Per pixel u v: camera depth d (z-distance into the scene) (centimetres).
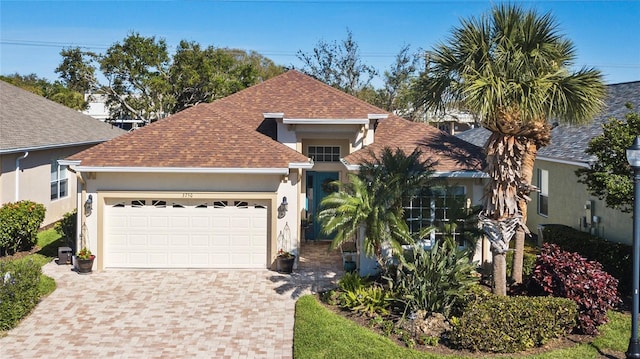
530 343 1088
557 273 1223
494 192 1302
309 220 2094
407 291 1242
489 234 1309
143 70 4834
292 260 1661
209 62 4925
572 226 1923
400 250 1267
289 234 1700
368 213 1255
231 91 5094
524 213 1395
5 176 1994
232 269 1700
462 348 1090
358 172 1565
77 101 5278
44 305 1347
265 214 1706
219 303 1377
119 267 1694
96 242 1672
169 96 4769
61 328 1198
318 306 1324
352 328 1173
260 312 1314
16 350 1080
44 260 1800
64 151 2552
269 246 1706
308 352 1051
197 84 4891
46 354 1063
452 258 1277
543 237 1942
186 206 1697
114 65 4747
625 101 1980
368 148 1738
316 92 2075
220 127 1811
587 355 1058
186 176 1677
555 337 1142
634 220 1063
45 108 2819
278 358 1056
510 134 1250
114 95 4912
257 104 2103
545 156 1912
